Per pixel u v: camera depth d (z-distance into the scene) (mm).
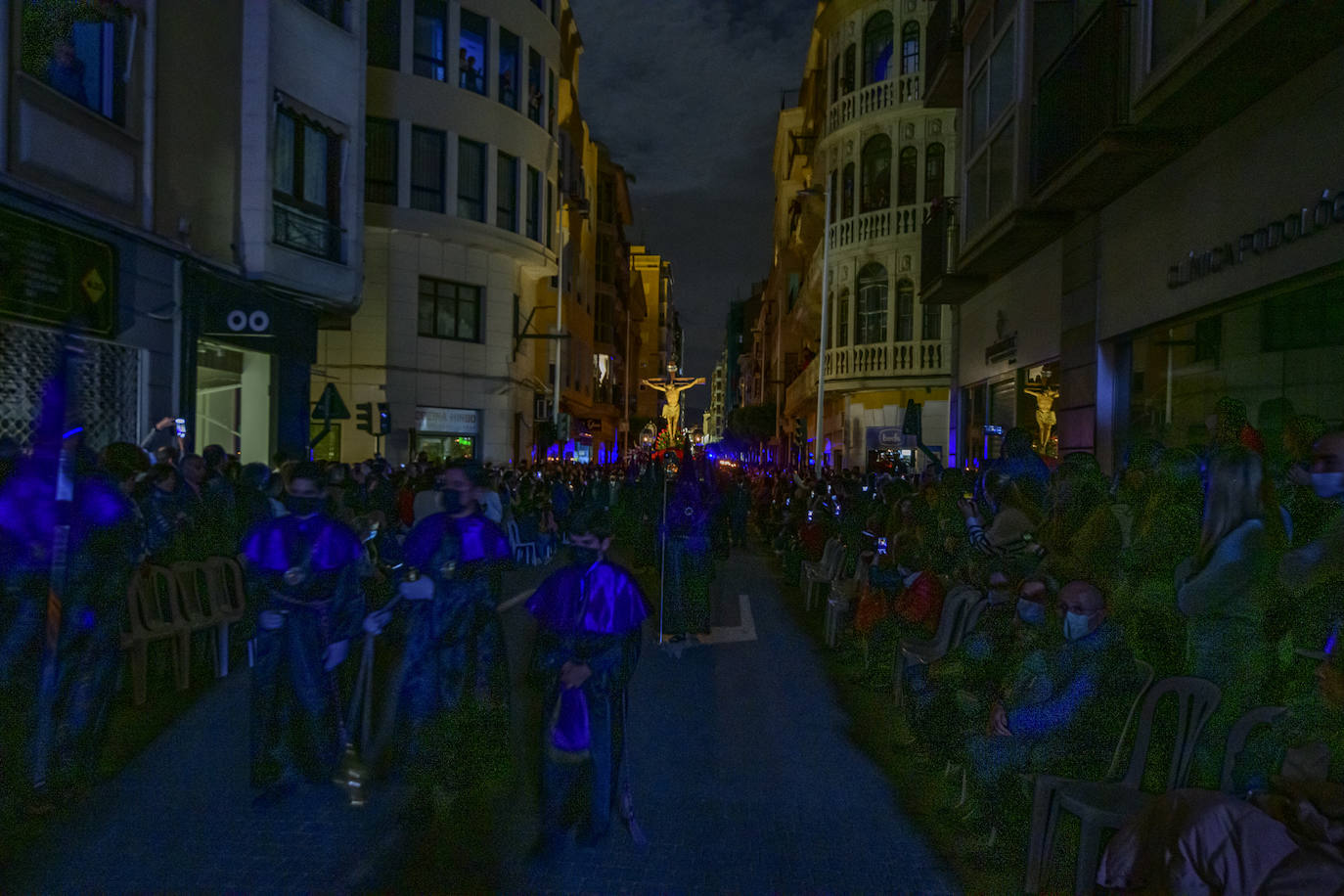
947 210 17891
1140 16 8969
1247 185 8328
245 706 6285
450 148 24938
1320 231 7168
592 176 48938
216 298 13555
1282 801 2967
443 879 3928
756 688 7246
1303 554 3701
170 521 6918
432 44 24781
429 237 24875
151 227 12031
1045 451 13750
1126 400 11250
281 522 4832
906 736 5961
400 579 4859
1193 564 4039
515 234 26859
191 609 6820
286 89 15109
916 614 6629
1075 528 5324
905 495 8117
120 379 11492
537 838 4352
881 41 27844
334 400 14117
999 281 16328
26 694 4688
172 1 12547
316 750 4793
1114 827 3473
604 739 4250
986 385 17469
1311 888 2633
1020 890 3916
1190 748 3680
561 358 39281
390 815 4562
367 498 12109
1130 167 9945
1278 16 6617
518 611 10289
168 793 4770
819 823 4609
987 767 4363
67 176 10352
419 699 4785
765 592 12664
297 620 4766
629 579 4332
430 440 25344
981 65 15227
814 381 32719
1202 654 3842
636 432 76812
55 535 4688
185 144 12914
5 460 5969
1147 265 10273
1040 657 4199
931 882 3994
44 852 4094
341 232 16844
